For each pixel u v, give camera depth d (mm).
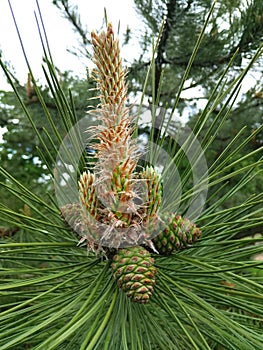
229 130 667
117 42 200
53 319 166
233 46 670
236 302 199
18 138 764
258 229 437
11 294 208
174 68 715
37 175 870
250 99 681
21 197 237
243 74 203
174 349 230
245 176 255
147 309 240
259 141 662
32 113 730
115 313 205
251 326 255
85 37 688
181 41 687
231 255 245
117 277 195
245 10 661
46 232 239
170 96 703
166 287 195
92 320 235
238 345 195
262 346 171
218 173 195
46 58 209
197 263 201
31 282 183
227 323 178
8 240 414
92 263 215
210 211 259
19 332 219
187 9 667
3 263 398
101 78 202
